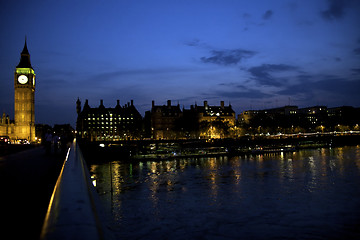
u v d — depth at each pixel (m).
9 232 6.61
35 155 34.22
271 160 125.38
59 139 42.09
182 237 42.41
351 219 48.25
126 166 116.38
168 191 72.25
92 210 2.90
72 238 2.12
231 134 195.38
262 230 44.44
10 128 177.00
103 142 129.62
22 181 14.27
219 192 70.44
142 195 68.25
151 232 44.34
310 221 47.88
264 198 64.06
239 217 50.91
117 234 43.94
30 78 180.00
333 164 107.19
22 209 8.85
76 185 4.33
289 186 75.19
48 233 2.27
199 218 50.69
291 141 162.38
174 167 112.00
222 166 111.88
